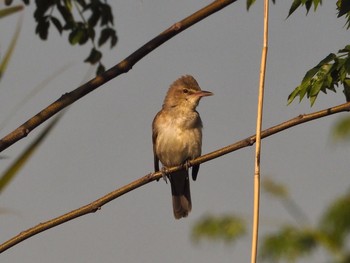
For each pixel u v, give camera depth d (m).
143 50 8.80
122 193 8.70
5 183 5.95
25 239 7.96
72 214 8.28
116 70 8.77
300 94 8.91
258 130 8.12
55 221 8.16
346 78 9.02
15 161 5.99
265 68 8.28
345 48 9.00
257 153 8.05
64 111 6.13
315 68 8.99
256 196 7.93
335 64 8.89
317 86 8.91
